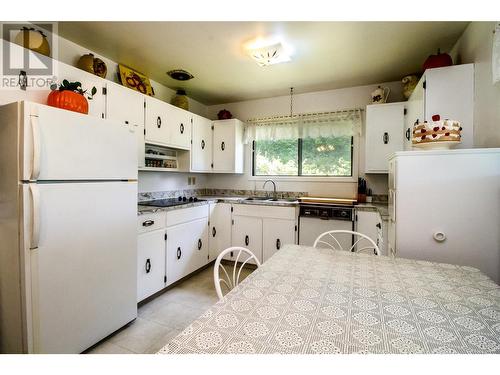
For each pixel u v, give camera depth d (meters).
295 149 3.62
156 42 2.21
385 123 2.79
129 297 1.90
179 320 2.04
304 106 3.52
